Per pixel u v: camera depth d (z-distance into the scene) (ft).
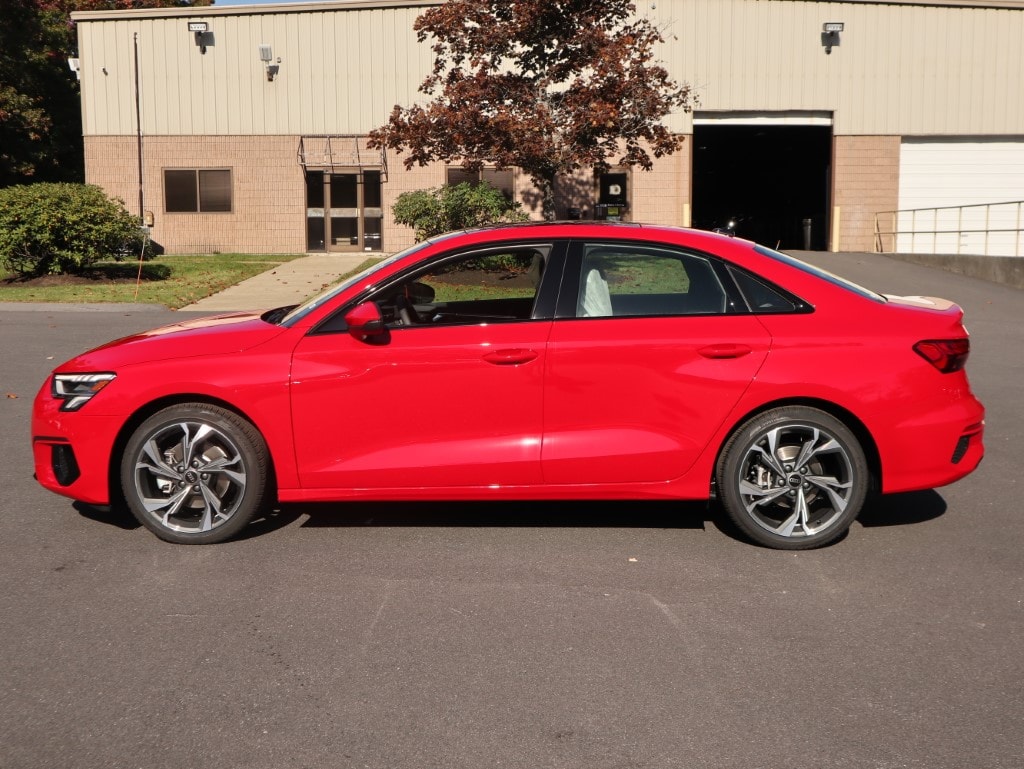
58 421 17.06
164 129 90.07
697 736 10.84
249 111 89.71
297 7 88.22
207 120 89.92
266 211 90.89
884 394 16.39
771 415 16.55
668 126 90.22
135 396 16.78
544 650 13.00
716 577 15.64
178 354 17.01
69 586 15.23
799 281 16.93
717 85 89.86
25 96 108.88
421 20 64.80
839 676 12.25
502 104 64.03
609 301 16.88
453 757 10.43
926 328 16.70
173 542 17.17
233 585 15.29
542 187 67.21
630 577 15.64
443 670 12.42
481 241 17.13
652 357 16.49
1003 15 90.79
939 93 91.40
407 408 16.71
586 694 11.80
